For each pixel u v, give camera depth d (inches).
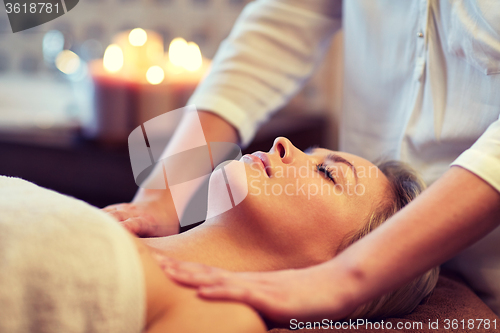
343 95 39.6
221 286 21.3
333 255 29.8
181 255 27.3
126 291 19.1
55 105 59.5
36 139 48.7
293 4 39.4
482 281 33.8
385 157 36.8
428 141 32.8
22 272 18.4
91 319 18.7
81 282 18.7
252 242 28.9
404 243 21.4
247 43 39.5
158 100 46.9
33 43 67.1
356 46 36.8
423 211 22.0
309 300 20.7
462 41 28.7
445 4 29.8
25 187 24.2
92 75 47.1
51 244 19.1
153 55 52.1
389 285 21.5
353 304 21.1
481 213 21.8
